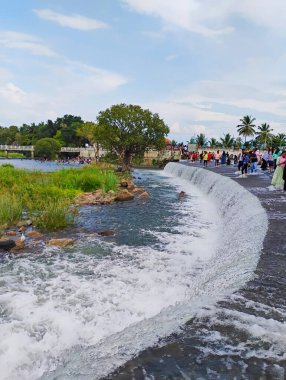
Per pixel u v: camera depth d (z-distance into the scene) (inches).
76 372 146.9
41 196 736.3
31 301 287.7
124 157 2218.3
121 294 303.6
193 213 684.1
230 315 182.1
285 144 3201.3
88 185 959.6
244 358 142.6
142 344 158.1
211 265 356.5
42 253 417.1
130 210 704.4
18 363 203.9
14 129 5851.4
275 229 361.7
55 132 5487.2
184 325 172.9
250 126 3154.5
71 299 292.7
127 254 418.6
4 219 546.6
